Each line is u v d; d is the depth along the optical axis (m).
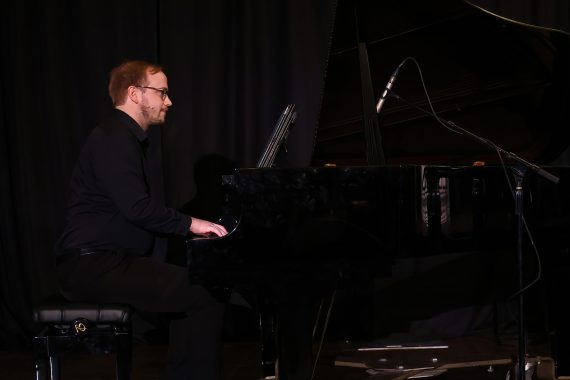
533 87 3.27
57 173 4.31
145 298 2.77
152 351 4.16
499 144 3.43
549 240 2.98
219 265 2.50
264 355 3.13
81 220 2.92
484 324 4.32
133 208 2.79
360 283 2.55
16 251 4.32
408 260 4.34
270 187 2.50
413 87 3.38
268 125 4.28
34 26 4.29
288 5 4.25
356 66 3.36
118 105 3.09
